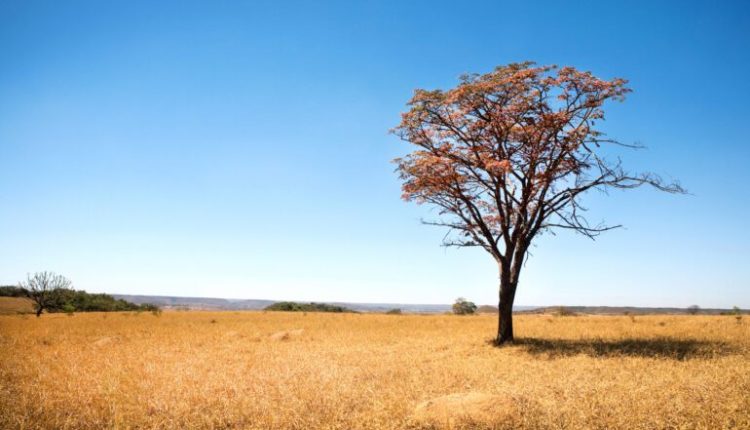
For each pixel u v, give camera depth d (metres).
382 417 8.95
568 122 18.83
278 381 12.23
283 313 57.12
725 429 7.73
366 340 23.48
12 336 25.83
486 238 21.28
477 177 20.17
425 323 35.91
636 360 14.24
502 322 20.61
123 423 9.00
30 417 9.34
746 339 18.50
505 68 19.31
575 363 14.39
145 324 36.06
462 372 13.27
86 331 29.66
